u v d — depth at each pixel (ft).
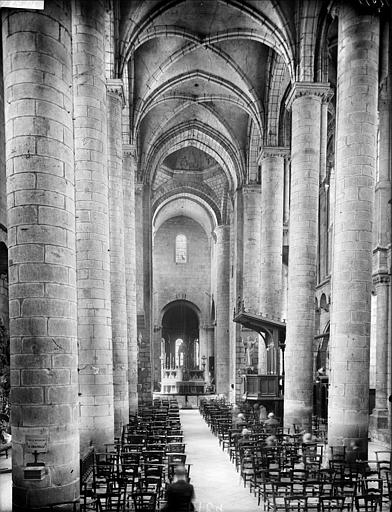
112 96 66.74
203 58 96.32
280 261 95.71
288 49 71.31
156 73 92.58
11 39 30.14
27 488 28.19
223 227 153.38
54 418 28.91
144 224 120.47
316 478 39.55
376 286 68.44
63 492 28.86
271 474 38.99
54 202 29.86
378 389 67.82
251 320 83.46
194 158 156.15
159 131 119.65
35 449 28.37
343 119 51.75
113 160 65.82
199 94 107.86
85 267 48.11
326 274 98.99
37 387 28.68
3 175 54.49
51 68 30.19
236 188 122.52
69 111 31.53
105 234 49.57
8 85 30.27
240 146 119.96
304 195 67.77
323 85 69.05
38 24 29.91
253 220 118.52
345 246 50.21
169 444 49.93
